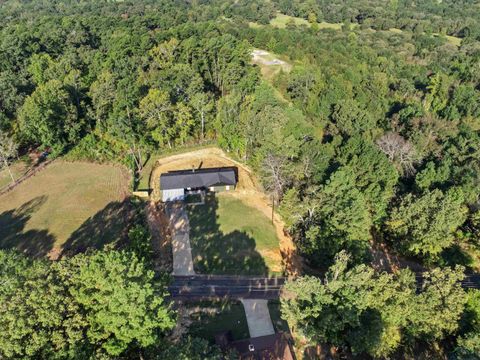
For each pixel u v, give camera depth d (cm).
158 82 10375
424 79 15288
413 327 5344
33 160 9112
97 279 4144
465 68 15988
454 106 12219
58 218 7394
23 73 10919
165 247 7112
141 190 8406
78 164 9119
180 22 18700
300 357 5394
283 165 7875
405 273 5312
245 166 9412
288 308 5169
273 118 8500
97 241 6906
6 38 11894
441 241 6994
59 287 4141
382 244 7975
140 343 4275
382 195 7681
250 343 5219
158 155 9594
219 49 12038
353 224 6562
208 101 9912
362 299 4941
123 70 11000
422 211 7288
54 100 8756
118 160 9288
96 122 9700
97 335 4094
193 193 8462
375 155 8269
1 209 7562
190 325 5700
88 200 7938
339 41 18250
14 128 9044
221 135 9569
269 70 13525
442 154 9625
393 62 17000
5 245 6681
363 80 13825
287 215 7369
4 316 3809
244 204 8262
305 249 6919
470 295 5544
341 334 5294
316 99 11731
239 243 7281
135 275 4225
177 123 9425
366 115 10750
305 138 8838
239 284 6519
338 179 6944
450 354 5241
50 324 3941
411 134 10281
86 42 14575
